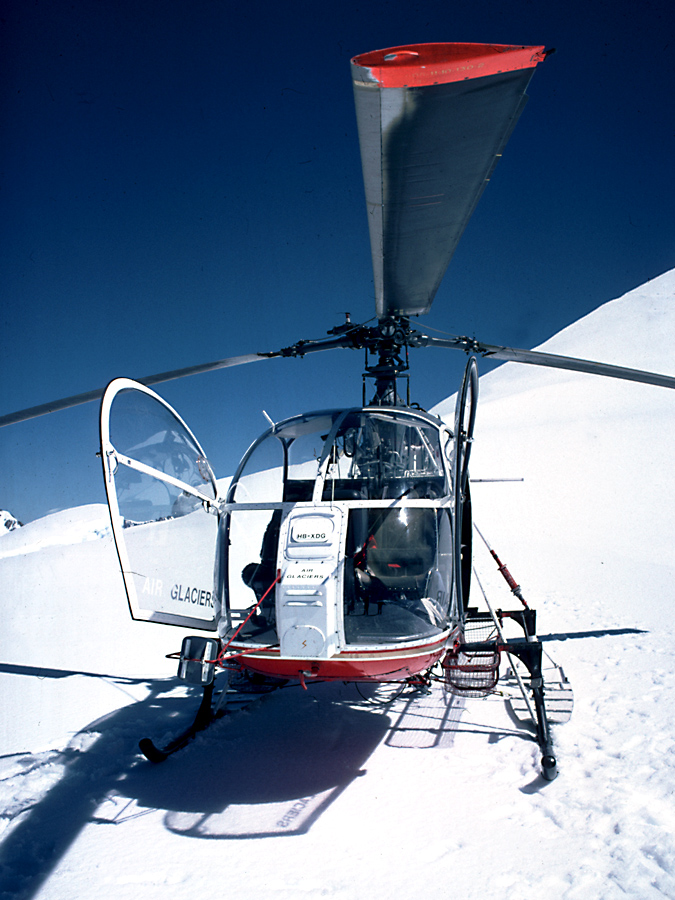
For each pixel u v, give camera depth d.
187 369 4.60
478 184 2.52
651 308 62.47
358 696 4.89
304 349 4.73
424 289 3.85
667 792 3.02
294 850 2.70
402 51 1.67
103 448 2.85
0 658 6.74
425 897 2.33
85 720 4.41
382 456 3.87
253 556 3.66
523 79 1.83
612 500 17.25
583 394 33.97
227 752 3.81
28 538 20.50
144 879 2.50
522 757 3.59
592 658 5.54
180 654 3.20
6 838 2.81
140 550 3.07
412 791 3.24
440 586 3.56
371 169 2.38
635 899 2.24
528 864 2.51
